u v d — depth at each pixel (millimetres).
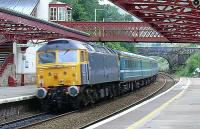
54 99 45531
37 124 35219
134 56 76812
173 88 83500
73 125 34844
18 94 49406
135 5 45875
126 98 62094
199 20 54594
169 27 65562
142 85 91062
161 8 50875
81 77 45156
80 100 45844
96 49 51281
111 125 29000
